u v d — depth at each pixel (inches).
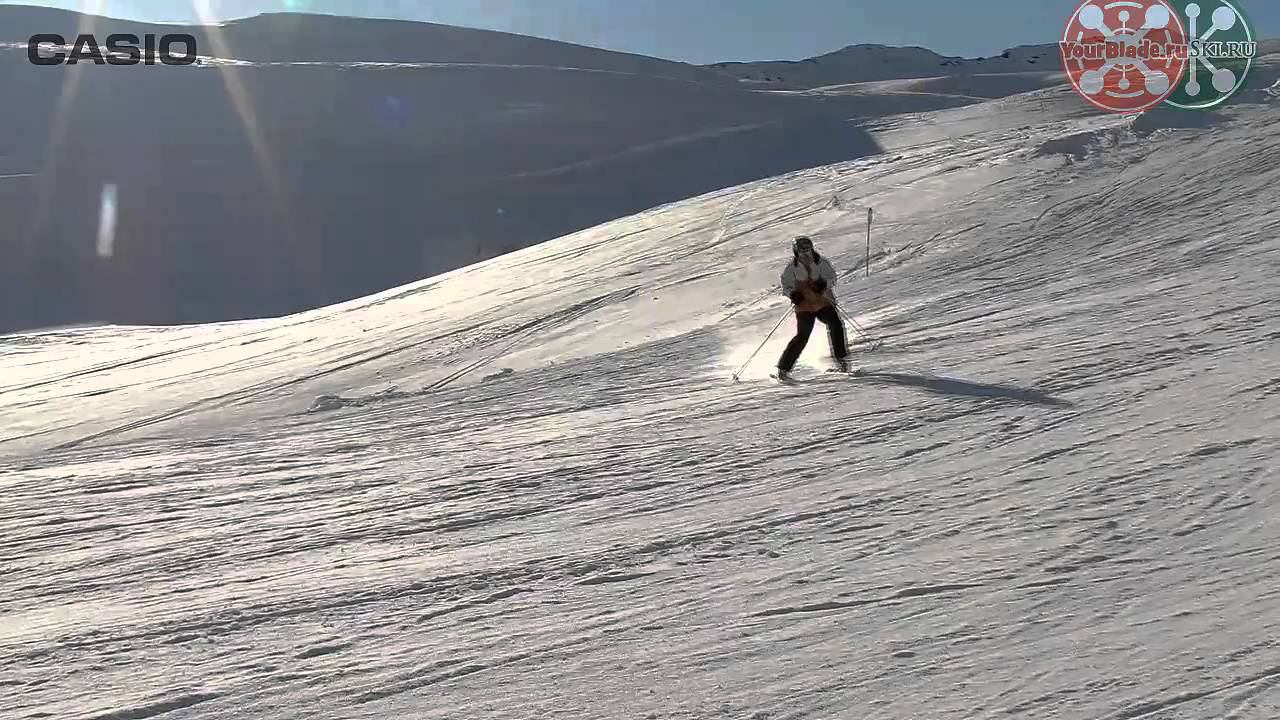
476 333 873.5
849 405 339.9
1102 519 204.1
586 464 295.4
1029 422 290.7
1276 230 593.9
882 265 786.8
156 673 163.5
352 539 238.4
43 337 1247.5
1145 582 170.7
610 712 140.5
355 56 7352.4
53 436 712.4
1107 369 346.6
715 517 231.5
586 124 3486.7
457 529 240.5
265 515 266.4
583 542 220.4
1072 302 494.0
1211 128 1101.1
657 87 4128.9
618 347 705.0
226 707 149.6
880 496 236.1
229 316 1876.2
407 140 3189.0
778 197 1280.8
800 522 221.9
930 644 154.6
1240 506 203.9
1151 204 774.5
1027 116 3090.6
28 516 276.2
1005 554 190.1
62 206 2363.4
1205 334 380.5
